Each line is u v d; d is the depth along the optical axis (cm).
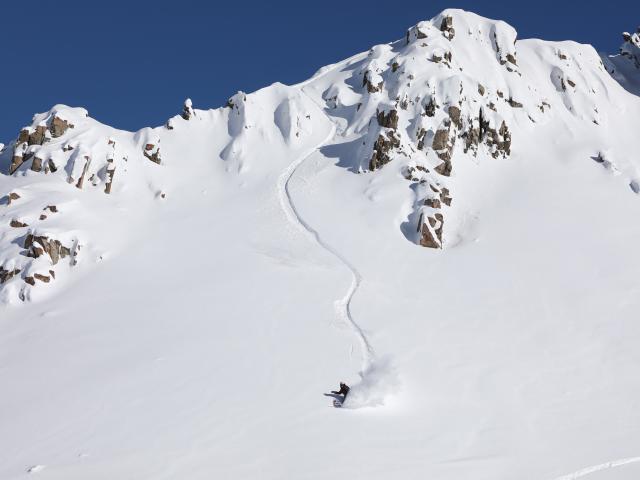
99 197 6419
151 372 3778
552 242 5872
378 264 5362
